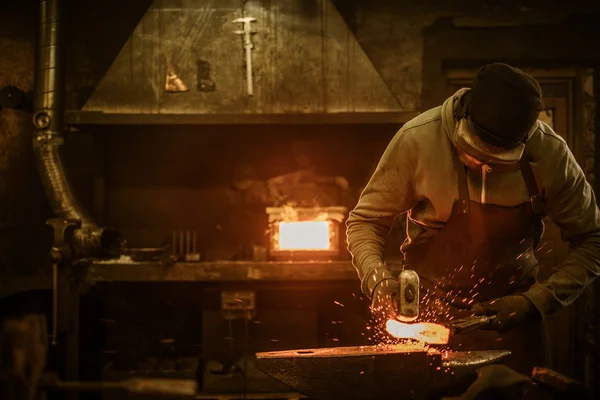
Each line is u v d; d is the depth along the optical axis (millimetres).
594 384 4328
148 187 4344
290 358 1999
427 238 2488
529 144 2291
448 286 2490
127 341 4270
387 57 4234
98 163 4270
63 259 3637
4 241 4238
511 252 2438
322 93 3816
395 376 2002
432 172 2348
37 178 4266
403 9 4227
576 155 4379
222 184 4332
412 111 3729
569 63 4371
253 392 3854
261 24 3807
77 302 3760
